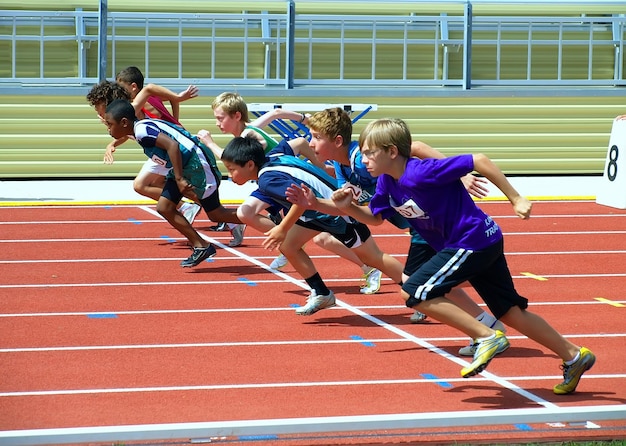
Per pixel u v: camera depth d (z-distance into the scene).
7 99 26.42
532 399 9.13
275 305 13.27
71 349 10.90
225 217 15.84
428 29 29.33
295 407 8.87
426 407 8.89
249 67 28.69
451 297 10.58
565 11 29.81
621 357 10.77
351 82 28.45
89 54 27.78
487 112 28.39
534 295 14.17
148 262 16.34
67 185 25.89
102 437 7.66
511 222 21.22
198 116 27.52
